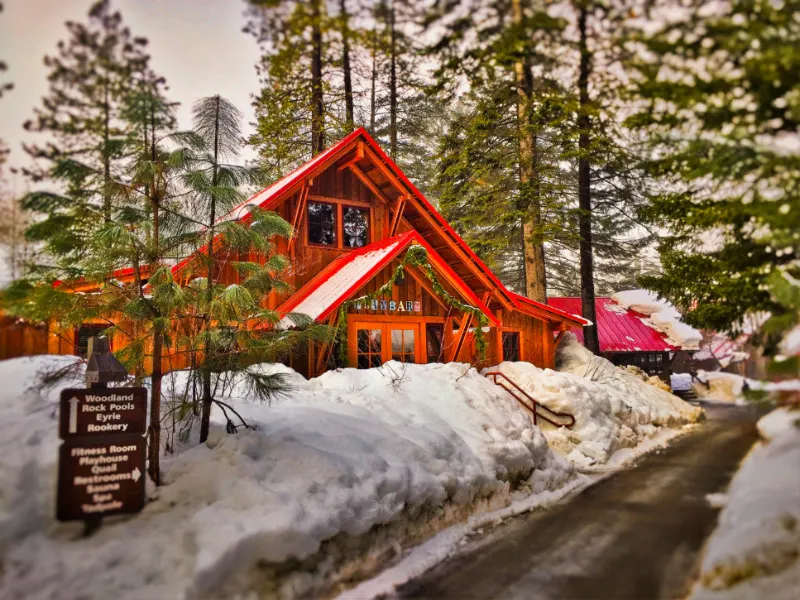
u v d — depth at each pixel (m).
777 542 4.13
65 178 6.10
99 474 5.34
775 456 5.22
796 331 5.23
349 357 12.20
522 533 6.81
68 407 5.31
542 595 5.01
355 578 5.86
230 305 6.87
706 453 7.50
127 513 5.45
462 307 12.87
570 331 20.78
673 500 6.51
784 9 4.91
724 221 6.39
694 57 5.37
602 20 5.92
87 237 6.50
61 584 4.55
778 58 4.82
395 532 6.63
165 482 6.20
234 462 6.28
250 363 7.29
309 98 18.84
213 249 7.75
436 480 7.36
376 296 11.56
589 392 12.42
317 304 11.51
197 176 6.98
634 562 5.22
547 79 7.22
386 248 12.64
